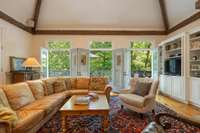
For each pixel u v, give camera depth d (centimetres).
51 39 818
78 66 806
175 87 627
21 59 693
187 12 618
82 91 536
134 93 496
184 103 570
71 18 782
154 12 768
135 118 410
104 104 357
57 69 854
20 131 232
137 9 754
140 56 856
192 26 605
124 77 803
